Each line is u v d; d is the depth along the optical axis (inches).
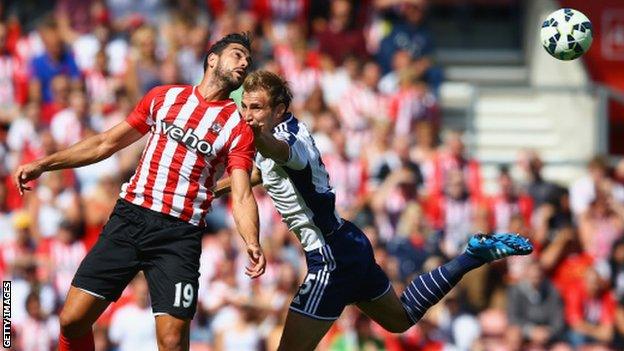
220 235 1621.6
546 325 1622.8
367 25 2039.9
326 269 952.3
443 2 2182.6
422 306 989.8
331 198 952.3
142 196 903.7
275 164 936.3
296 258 1621.6
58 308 1585.9
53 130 1764.3
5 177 1704.0
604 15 2026.3
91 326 922.7
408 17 1971.0
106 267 906.1
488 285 1647.4
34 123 1771.7
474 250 987.3
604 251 1759.4
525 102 2050.9
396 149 1759.4
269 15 2032.5
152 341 1555.1
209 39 1920.5
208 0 2039.9
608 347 1652.3
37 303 1556.3
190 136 895.1
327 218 950.4
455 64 2139.5
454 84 2098.9
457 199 1736.0
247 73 913.5
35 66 1849.2
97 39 1913.1
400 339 1555.1
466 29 2170.3
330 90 1882.4
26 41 1888.5
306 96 1866.4
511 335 1587.1
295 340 954.7
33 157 1739.7
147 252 903.7
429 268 1620.3
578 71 2032.5
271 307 1560.0
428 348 1565.0
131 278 912.9
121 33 1942.7
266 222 1670.8
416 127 1863.9
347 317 1542.8
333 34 1974.7
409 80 1914.4
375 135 1792.6
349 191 1740.9
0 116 1817.2
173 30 1935.3
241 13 2010.3
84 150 921.5
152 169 901.2
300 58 1893.5
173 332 893.2
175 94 906.1
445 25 2172.7
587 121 1968.5
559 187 1772.9
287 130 923.4
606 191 1806.1
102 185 1659.7
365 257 961.5
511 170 1904.5
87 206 1646.2
